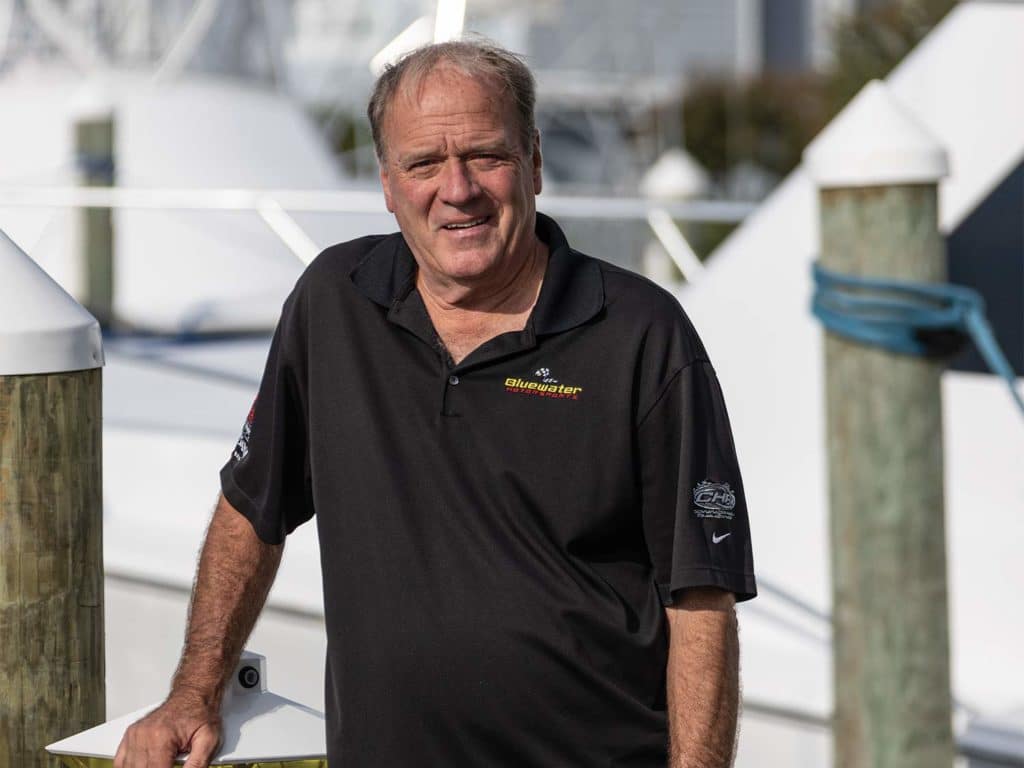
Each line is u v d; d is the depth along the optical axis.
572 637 3.28
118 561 7.39
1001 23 6.61
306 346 3.56
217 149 13.21
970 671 5.73
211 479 7.69
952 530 6.35
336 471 3.43
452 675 3.30
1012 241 7.30
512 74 3.33
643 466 3.32
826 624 5.96
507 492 3.30
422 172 3.30
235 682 3.60
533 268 3.44
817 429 6.52
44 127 12.98
